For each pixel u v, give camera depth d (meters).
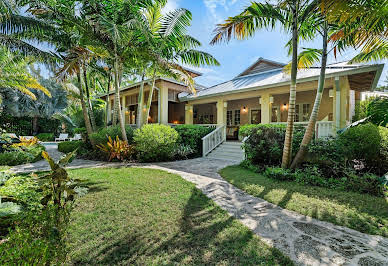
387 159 4.91
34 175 2.76
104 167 6.94
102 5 7.70
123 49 8.66
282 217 2.96
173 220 2.78
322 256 2.01
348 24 4.80
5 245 1.40
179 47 9.05
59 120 23.80
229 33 6.00
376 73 7.00
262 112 9.73
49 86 19.91
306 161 6.20
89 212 3.01
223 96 11.29
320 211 3.15
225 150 10.09
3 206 2.25
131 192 3.99
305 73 8.74
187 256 1.99
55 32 8.77
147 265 1.85
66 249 1.93
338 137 5.66
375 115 5.70
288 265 1.86
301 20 5.11
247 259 1.95
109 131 10.04
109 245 2.16
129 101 15.87
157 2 8.29
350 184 4.34
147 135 8.25
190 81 9.40
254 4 5.27
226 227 2.60
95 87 16.73
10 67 9.91
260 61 13.88
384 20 4.13
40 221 1.69
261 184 4.72
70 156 2.57
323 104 10.42
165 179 5.06
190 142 10.50
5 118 18.16
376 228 2.62
